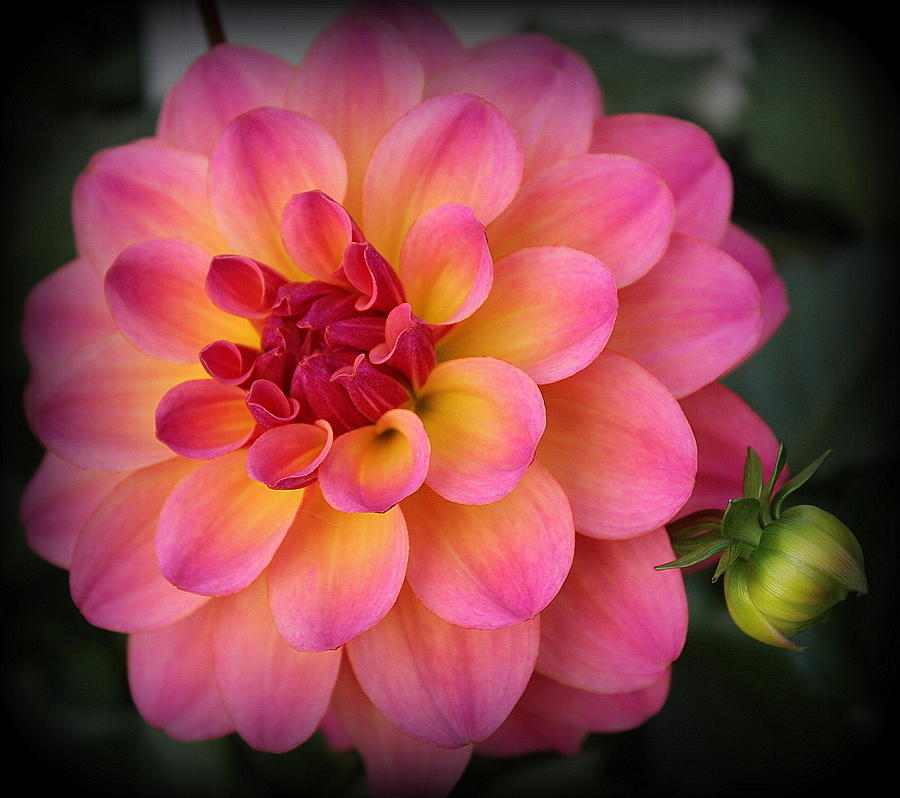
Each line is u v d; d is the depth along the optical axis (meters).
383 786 0.24
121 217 0.25
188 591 0.22
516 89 0.24
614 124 0.25
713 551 0.23
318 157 0.24
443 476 0.23
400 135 0.24
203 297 0.24
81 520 0.24
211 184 0.24
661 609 0.23
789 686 0.27
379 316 0.24
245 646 0.23
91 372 0.24
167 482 0.24
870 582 0.27
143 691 0.24
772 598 0.23
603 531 0.23
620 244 0.23
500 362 0.22
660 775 0.27
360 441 0.23
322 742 0.27
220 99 0.25
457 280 0.23
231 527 0.23
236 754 0.27
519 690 0.22
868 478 0.28
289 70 0.25
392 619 0.23
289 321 0.24
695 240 0.24
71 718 0.28
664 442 0.23
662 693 0.24
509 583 0.22
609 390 0.23
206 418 0.23
